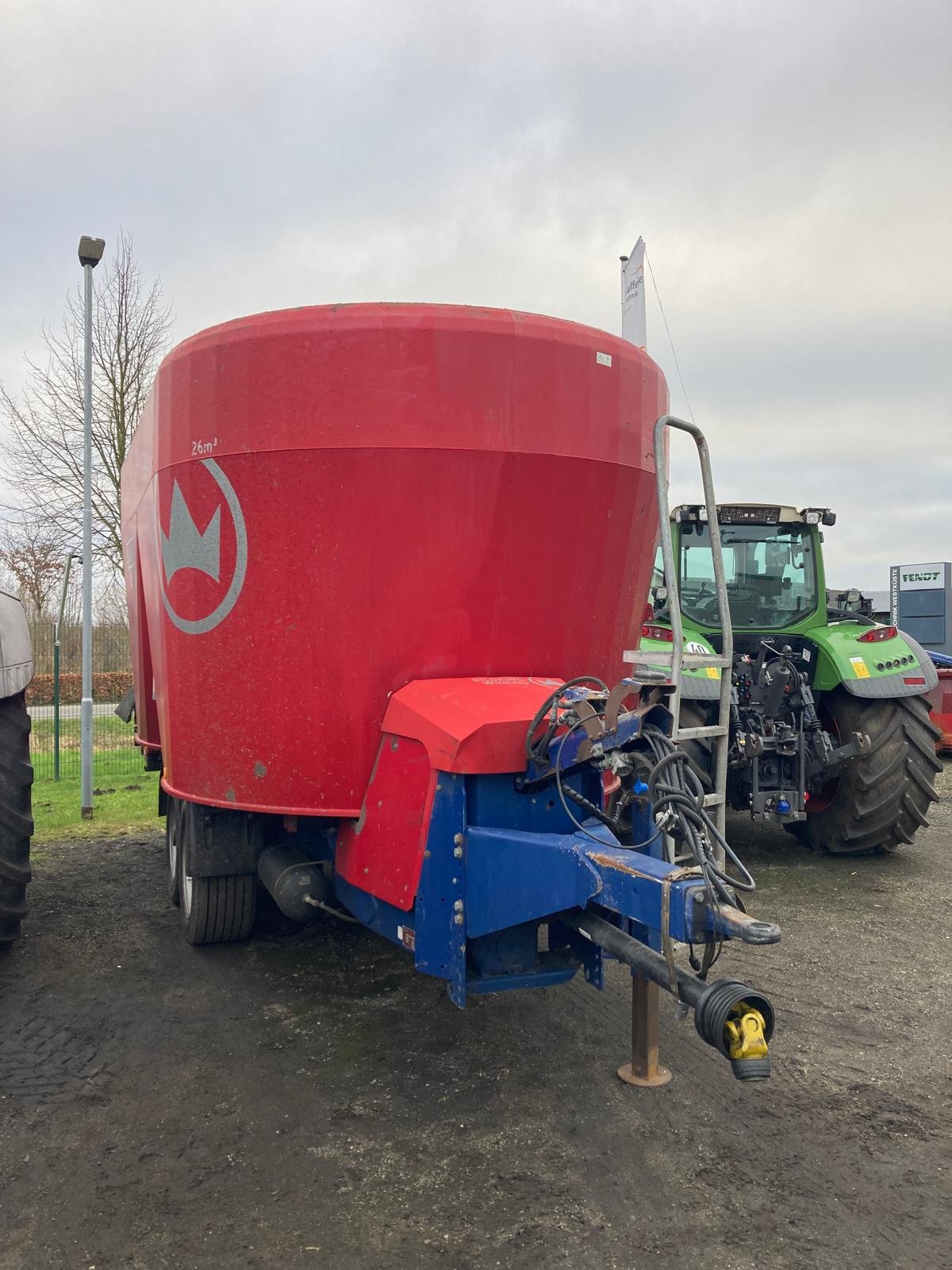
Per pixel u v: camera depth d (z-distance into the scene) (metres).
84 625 8.82
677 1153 2.86
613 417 3.71
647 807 3.06
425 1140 2.95
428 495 3.42
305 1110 3.15
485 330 3.44
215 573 3.70
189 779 3.97
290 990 4.22
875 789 6.25
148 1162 2.84
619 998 4.12
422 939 3.12
